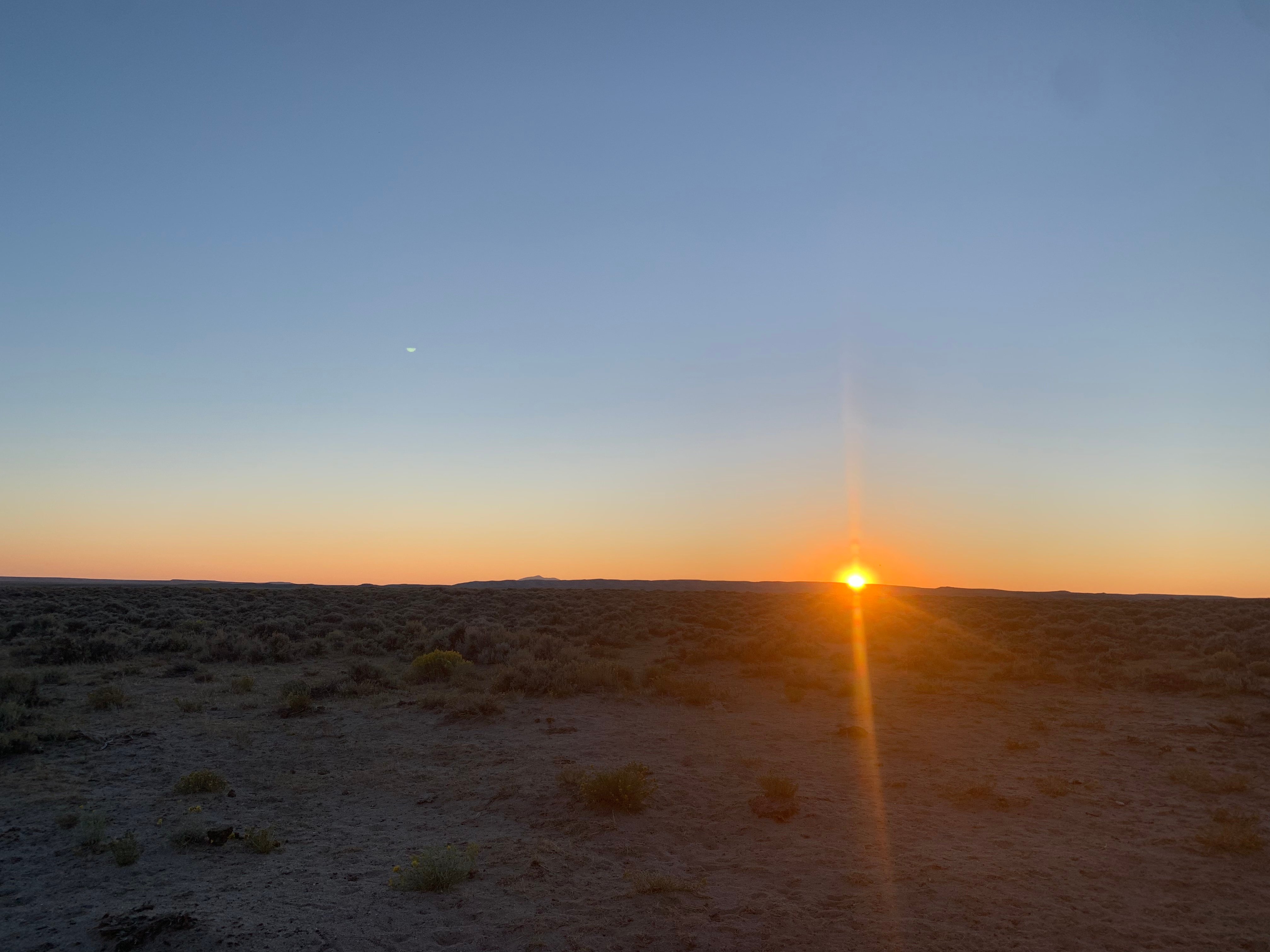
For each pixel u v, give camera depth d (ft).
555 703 71.00
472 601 188.96
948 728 60.39
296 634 129.80
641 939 25.46
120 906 28.94
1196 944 24.95
